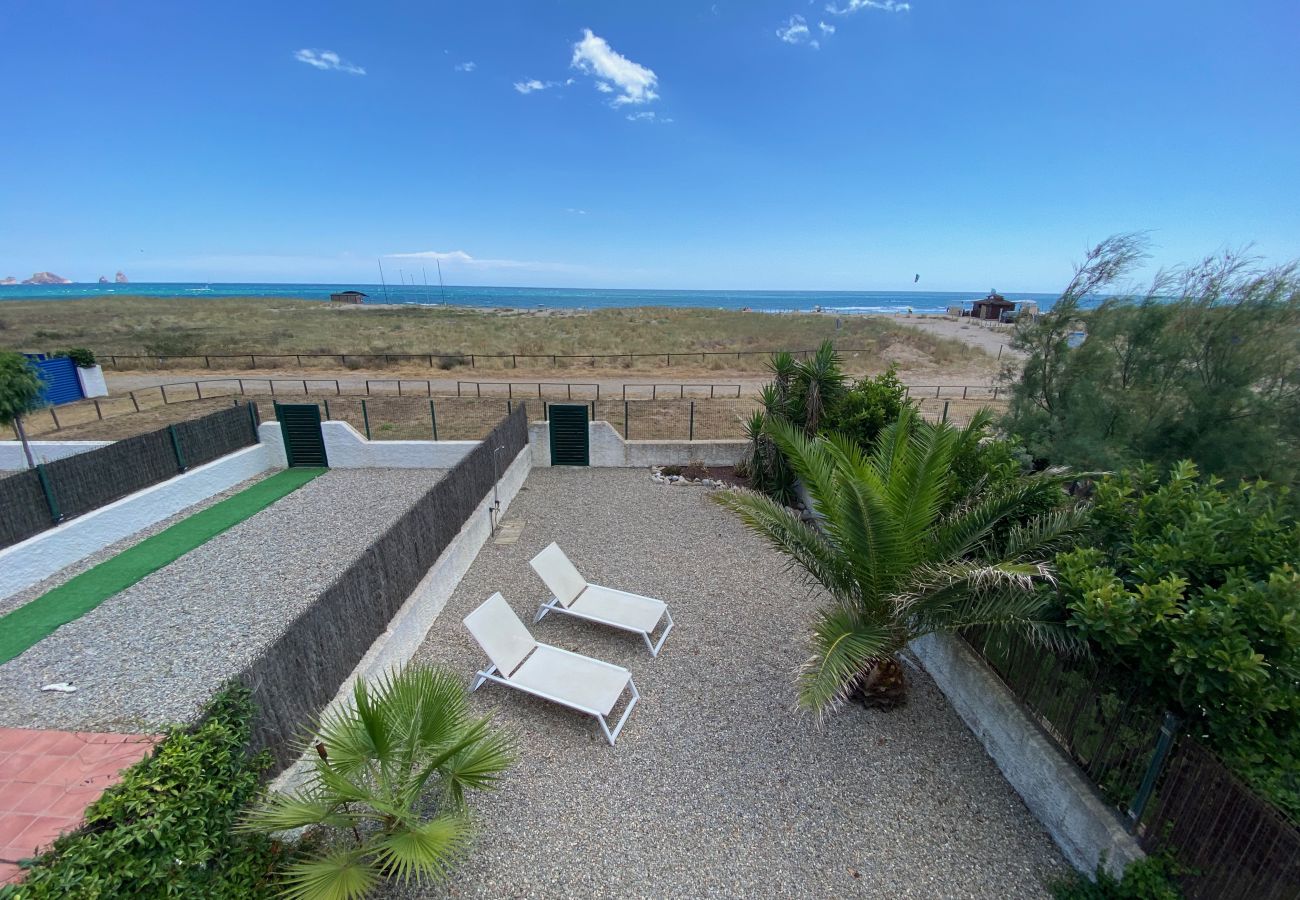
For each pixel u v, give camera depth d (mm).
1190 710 3348
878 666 5184
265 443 12375
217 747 3098
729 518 10078
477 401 19234
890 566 4516
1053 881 3670
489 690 5582
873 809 4242
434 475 12117
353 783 3457
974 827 4102
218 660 5836
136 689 5371
